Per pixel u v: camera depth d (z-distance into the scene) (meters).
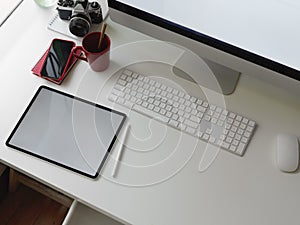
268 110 1.10
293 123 1.09
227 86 1.13
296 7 0.84
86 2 1.18
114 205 0.98
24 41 1.21
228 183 1.01
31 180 1.48
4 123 1.09
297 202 0.99
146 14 1.02
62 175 1.02
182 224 0.96
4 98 1.12
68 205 1.47
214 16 0.94
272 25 0.90
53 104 1.11
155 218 0.97
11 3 1.41
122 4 1.03
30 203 1.59
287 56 0.94
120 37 1.21
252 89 1.13
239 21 0.92
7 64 1.17
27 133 1.07
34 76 1.15
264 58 0.96
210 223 0.97
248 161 1.04
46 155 1.04
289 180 1.02
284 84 1.00
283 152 1.03
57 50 1.17
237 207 0.98
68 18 1.23
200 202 0.99
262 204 0.99
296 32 0.88
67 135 1.07
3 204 1.59
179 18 0.99
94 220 1.14
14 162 1.03
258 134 1.07
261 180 1.02
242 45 0.97
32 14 1.25
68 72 1.16
